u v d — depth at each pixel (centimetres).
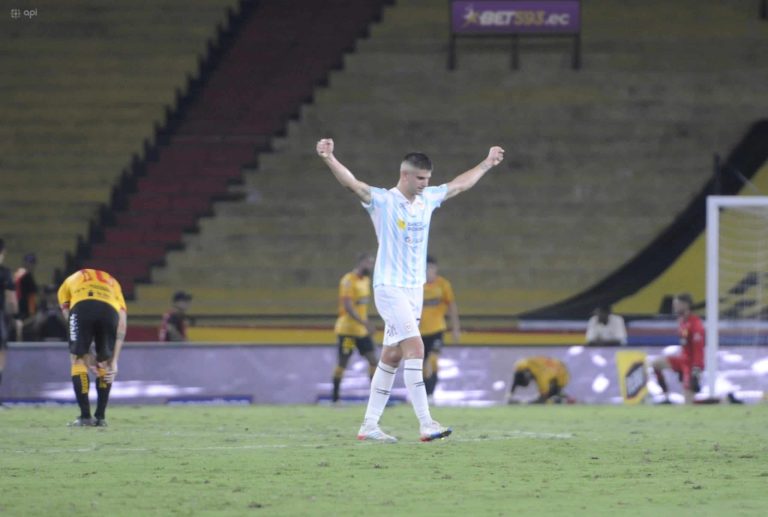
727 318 8206
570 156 9362
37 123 9844
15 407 5925
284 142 9631
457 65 10000
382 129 9644
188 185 9412
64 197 9356
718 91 9669
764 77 9719
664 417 4956
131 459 3033
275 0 10831
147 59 10300
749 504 2264
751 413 5259
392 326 3403
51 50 10375
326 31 10500
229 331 8250
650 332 7988
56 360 6309
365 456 3089
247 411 5444
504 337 8175
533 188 9212
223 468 2828
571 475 2709
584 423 4516
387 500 2312
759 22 10131
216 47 10494
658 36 10056
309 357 6531
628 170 9256
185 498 2331
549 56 9962
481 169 3509
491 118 9638
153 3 10769
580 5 9681
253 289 8725
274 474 2716
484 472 2758
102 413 4247
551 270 8756
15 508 2202
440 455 3112
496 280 8731
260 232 9131
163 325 6906
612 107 9625
